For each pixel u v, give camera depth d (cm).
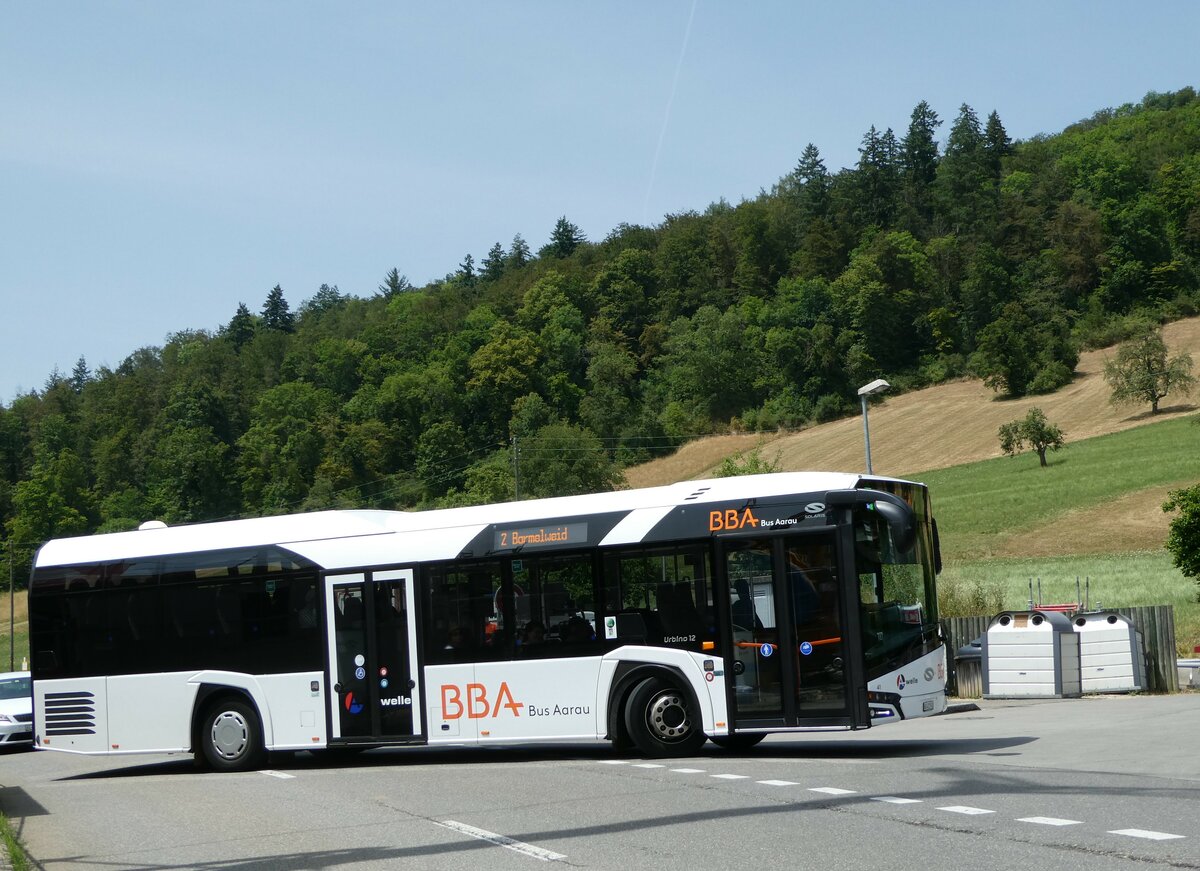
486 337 17500
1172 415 10669
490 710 1609
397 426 14638
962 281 15900
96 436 16050
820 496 1500
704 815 1024
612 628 1566
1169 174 16375
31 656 1827
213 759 1736
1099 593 4525
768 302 17625
